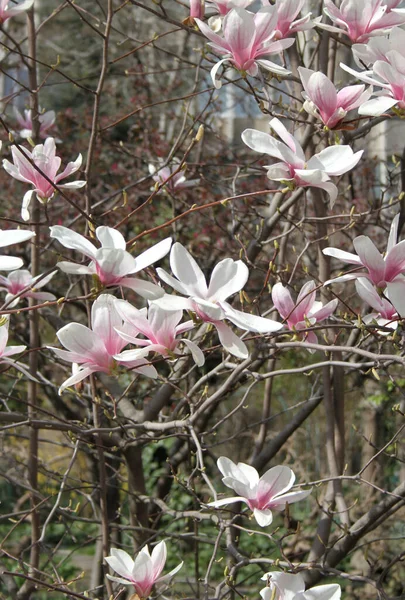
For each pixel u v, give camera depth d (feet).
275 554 18.37
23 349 6.95
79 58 37.32
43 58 37.70
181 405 10.53
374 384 18.17
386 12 8.70
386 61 7.52
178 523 19.58
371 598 16.14
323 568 8.66
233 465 7.09
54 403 15.61
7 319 6.76
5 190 20.74
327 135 10.37
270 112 8.54
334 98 7.29
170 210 18.38
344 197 17.06
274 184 18.69
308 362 22.53
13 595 11.02
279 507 6.84
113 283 5.53
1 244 5.47
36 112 11.35
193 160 19.67
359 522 10.37
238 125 23.29
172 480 14.05
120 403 11.51
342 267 16.43
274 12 7.57
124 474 15.83
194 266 5.74
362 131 10.17
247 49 7.66
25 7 8.65
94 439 10.75
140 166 20.59
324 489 18.57
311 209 16.30
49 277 7.99
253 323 5.54
